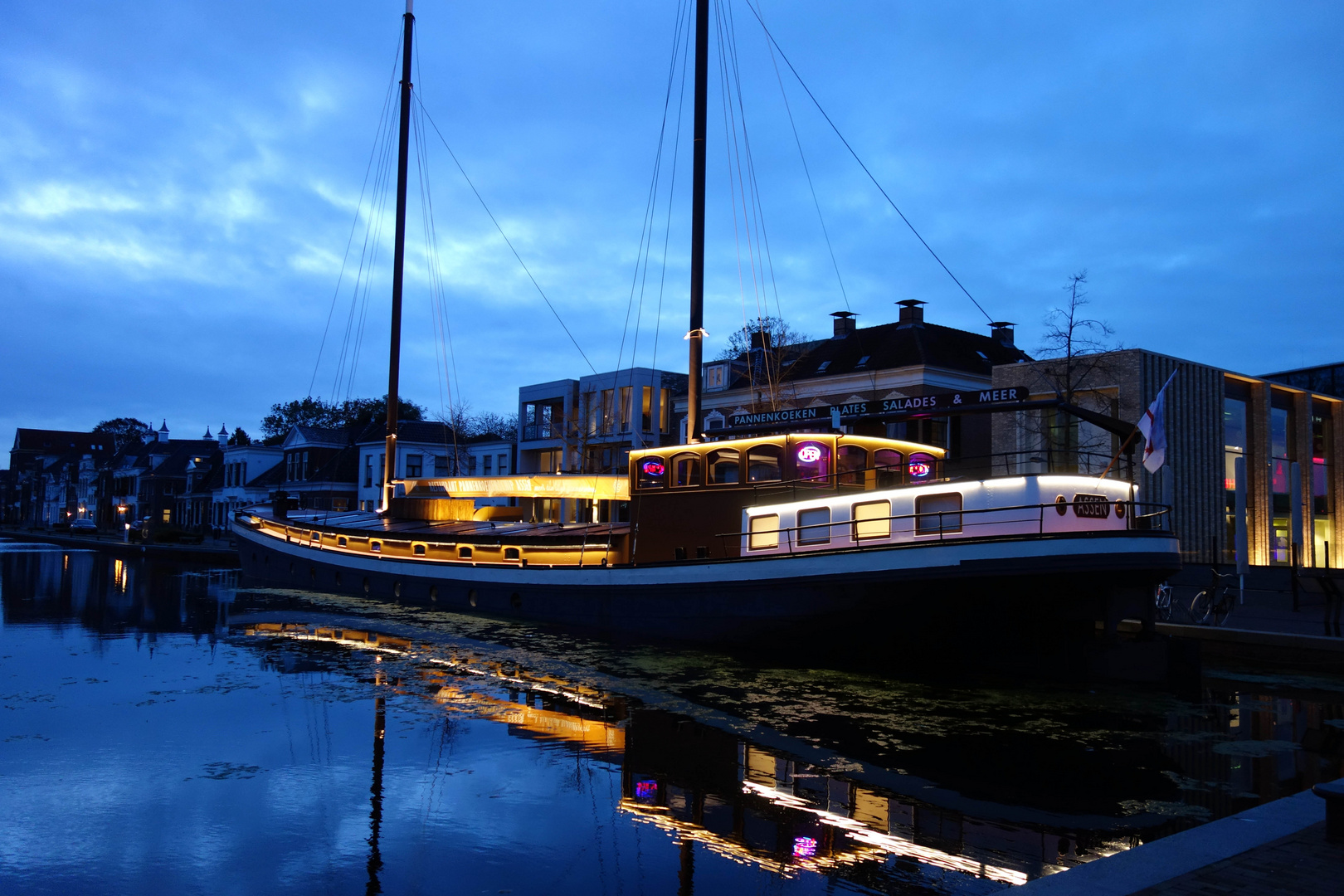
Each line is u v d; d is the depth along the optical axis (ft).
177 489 303.27
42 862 23.85
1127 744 35.17
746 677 48.49
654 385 154.30
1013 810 27.40
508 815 27.14
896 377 119.34
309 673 49.32
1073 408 46.78
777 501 54.80
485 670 50.34
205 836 25.64
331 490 217.97
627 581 60.44
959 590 45.78
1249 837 18.79
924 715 39.78
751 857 23.70
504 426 249.34
